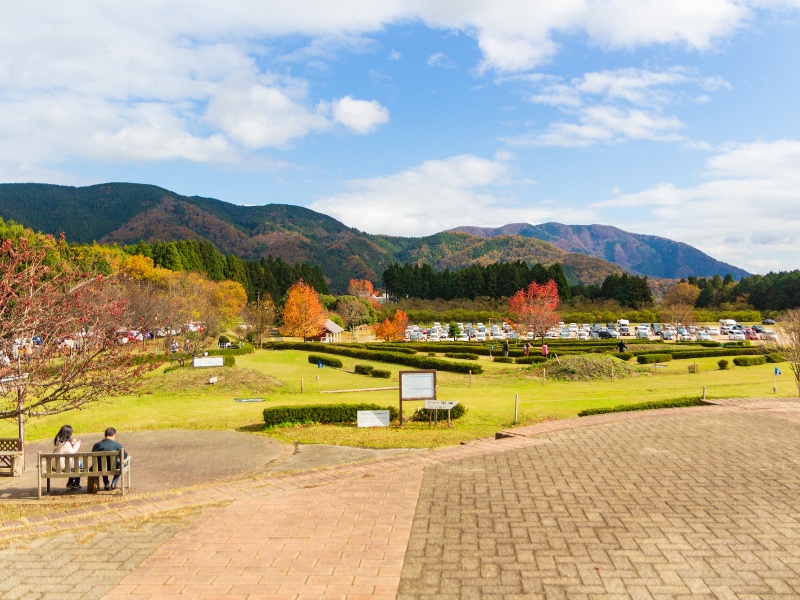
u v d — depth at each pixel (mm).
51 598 6090
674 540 7297
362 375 36156
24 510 10078
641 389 27531
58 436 12047
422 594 6016
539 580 6270
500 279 122250
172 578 6531
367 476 10445
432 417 19016
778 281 112312
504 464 11078
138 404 24500
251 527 8055
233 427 19266
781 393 25078
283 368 39688
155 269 72562
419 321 104562
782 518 8016
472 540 7414
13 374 11398
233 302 74000
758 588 6016
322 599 5957
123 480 10805
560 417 19156
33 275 10984
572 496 9086
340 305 95750
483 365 41656
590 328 86125
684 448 12156
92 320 12234
